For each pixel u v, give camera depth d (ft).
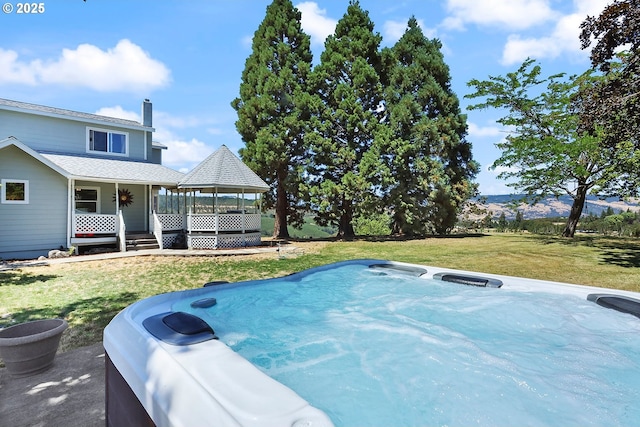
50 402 8.93
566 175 45.29
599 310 12.07
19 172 32.99
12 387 9.68
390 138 52.85
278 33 56.95
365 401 7.11
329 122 52.65
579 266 28.48
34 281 23.20
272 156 50.83
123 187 42.70
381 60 58.59
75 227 35.14
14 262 30.32
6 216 32.27
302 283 16.52
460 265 29.71
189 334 7.37
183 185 40.68
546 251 36.99
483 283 15.26
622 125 25.76
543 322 11.40
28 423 8.03
